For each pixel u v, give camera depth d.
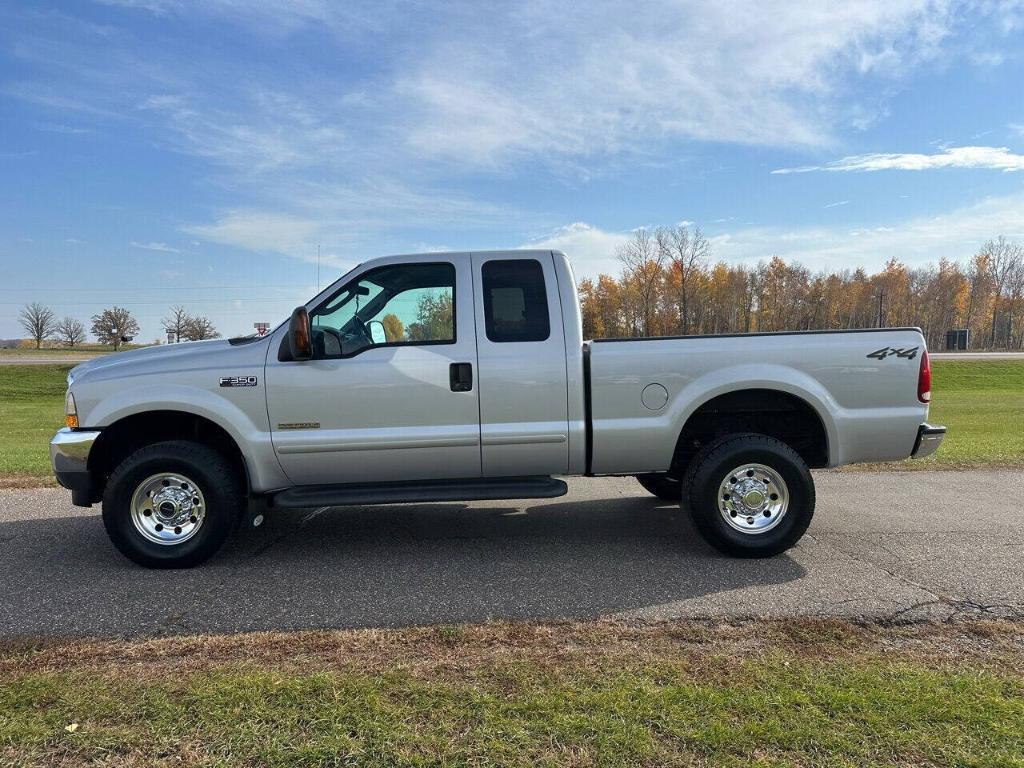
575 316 4.62
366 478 4.61
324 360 4.48
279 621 3.58
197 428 4.70
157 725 2.49
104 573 4.41
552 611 3.69
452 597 3.93
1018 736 2.40
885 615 3.58
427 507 6.29
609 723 2.48
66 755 2.31
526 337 4.58
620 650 3.15
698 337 4.65
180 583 4.20
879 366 4.62
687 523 5.63
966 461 8.44
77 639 3.35
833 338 4.63
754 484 4.58
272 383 4.44
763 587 4.04
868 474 7.71
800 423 4.95
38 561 4.68
